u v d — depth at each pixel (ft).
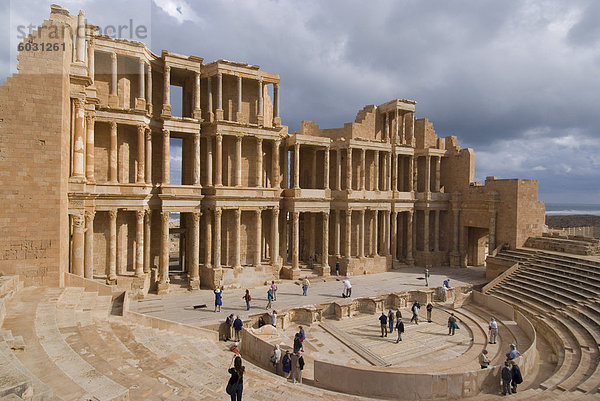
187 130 121.08
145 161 116.78
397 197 169.68
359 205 159.74
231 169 132.46
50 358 44.68
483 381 65.26
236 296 115.65
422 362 80.53
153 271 121.90
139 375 47.39
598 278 106.93
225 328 90.43
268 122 150.00
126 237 115.75
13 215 72.74
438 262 179.22
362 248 161.48
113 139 108.47
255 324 97.30
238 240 129.08
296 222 142.00
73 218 87.71
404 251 186.39
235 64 127.75
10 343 45.80
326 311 109.40
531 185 154.20
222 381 53.83
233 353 72.59
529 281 122.93
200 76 129.49
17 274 73.05
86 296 77.61
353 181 168.45
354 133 164.55
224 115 132.57
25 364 42.73
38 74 74.74
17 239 73.00
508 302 114.11
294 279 140.26
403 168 182.39
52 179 75.56
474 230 183.01
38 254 74.84
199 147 124.47
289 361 67.62
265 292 121.80
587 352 75.66
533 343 79.56
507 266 141.28
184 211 119.65
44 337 51.26
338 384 66.28
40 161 74.74
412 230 178.40
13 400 28.35
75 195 86.79
